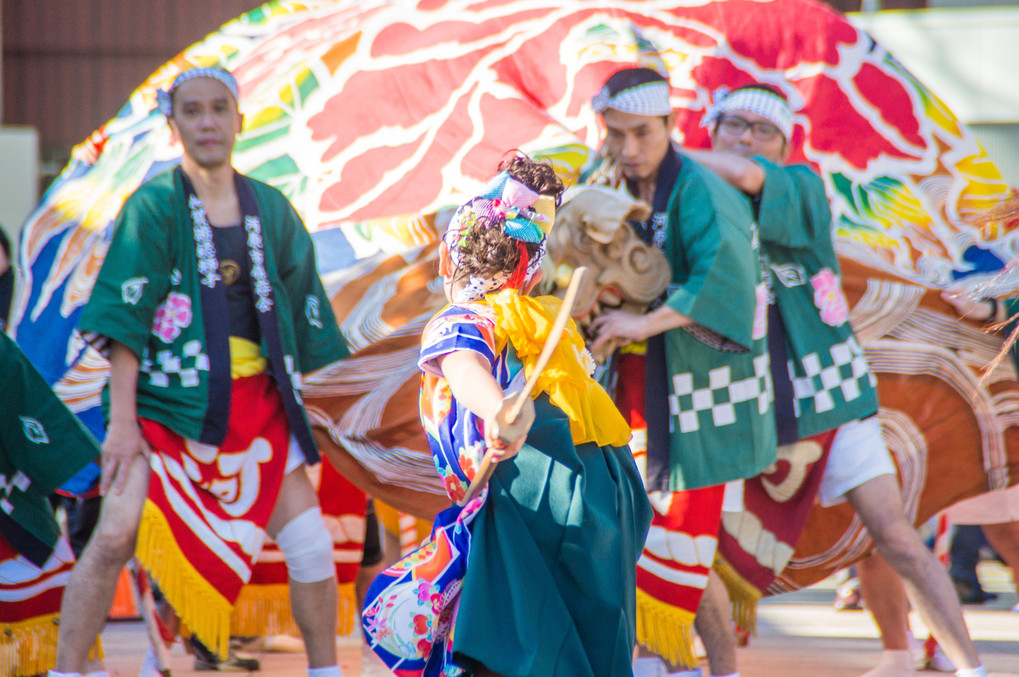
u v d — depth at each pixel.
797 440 9.02
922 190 11.02
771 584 10.00
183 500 7.92
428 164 10.64
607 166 8.87
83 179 11.72
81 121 29.94
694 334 8.61
